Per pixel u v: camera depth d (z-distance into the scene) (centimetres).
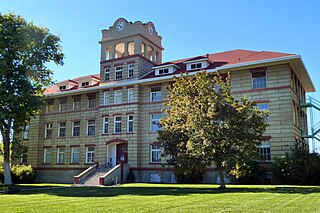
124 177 3809
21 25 3412
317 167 2908
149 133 3950
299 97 3694
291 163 2961
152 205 1381
